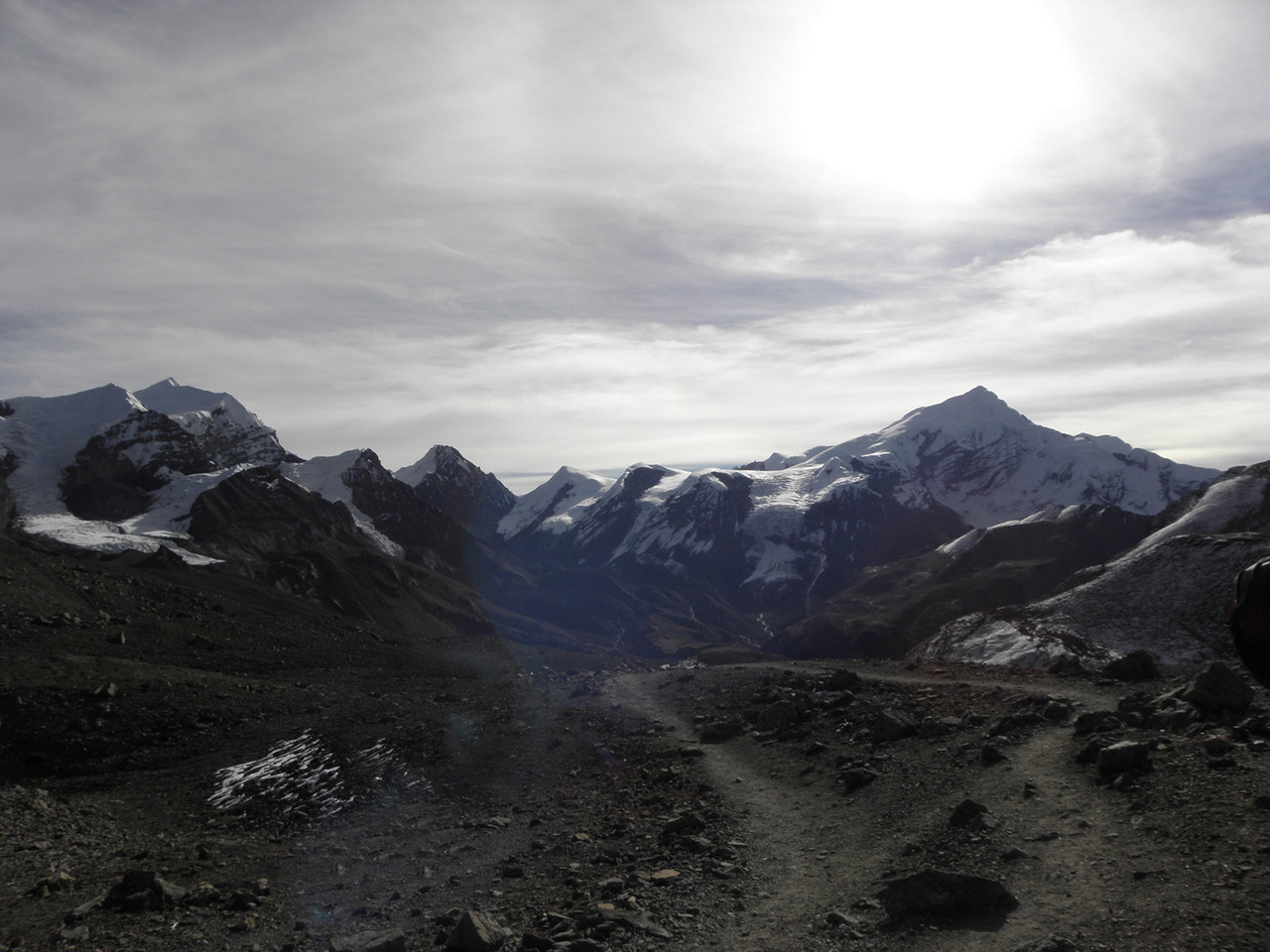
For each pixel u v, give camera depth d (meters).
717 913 13.06
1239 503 100.06
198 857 21.30
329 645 89.44
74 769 37.88
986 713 23.03
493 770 28.03
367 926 14.42
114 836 25.59
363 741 35.91
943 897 11.55
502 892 15.55
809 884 13.95
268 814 27.83
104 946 14.06
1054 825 13.91
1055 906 11.09
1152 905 10.45
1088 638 63.91
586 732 31.81
